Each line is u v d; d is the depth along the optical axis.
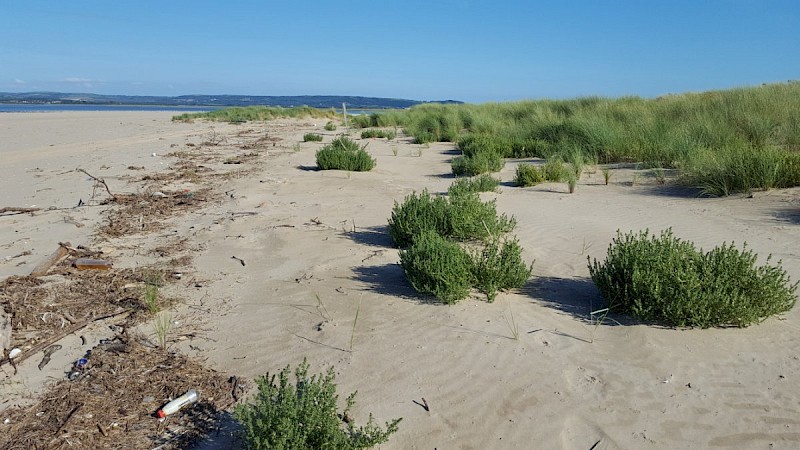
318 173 12.22
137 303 5.11
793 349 4.06
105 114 44.84
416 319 4.68
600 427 3.28
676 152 11.91
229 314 4.90
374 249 6.59
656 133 14.06
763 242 6.48
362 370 3.93
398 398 3.59
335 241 6.93
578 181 11.23
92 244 7.03
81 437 3.25
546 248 6.56
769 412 3.36
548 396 3.58
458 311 4.81
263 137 22.16
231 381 3.83
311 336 4.43
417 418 3.39
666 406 3.45
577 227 7.47
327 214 8.34
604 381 3.73
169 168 13.16
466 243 6.70
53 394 3.67
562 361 3.98
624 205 8.84
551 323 4.57
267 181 11.22
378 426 3.30
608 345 4.20
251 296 5.28
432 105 37.81
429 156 16.44
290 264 6.11
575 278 5.57
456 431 3.28
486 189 10.30
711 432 3.21
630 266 4.73
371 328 4.54
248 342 4.38
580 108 22.78
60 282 5.64
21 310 4.89
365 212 8.46
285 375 3.56
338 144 15.26
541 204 9.10
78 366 4.00
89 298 5.24
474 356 4.07
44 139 20.86
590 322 4.59
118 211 8.80
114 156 15.47
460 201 6.95
